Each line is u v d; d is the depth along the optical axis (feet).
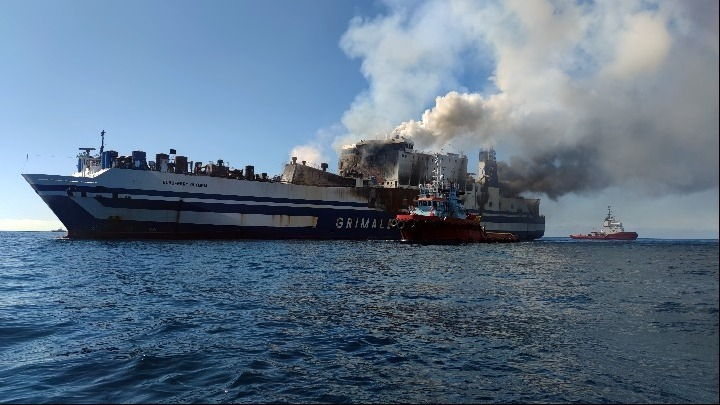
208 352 43.65
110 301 72.33
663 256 212.23
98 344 46.42
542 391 33.30
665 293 78.64
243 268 125.39
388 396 32.94
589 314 61.57
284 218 284.41
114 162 248.11
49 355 42.52
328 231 301.02
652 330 47.70
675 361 35.27
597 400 31.01
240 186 269.03
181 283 94.38
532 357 41.83
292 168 316.40
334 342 47.78
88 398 32.19
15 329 52.90
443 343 47.34
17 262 143.54
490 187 413.18
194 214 255.91
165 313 62.59
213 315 61.31
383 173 362.12
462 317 60.80
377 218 318.04
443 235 287.69
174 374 37.29
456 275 115.75
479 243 317.83
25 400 31.73
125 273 112.27
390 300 75.00
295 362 40.88
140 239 248.52
